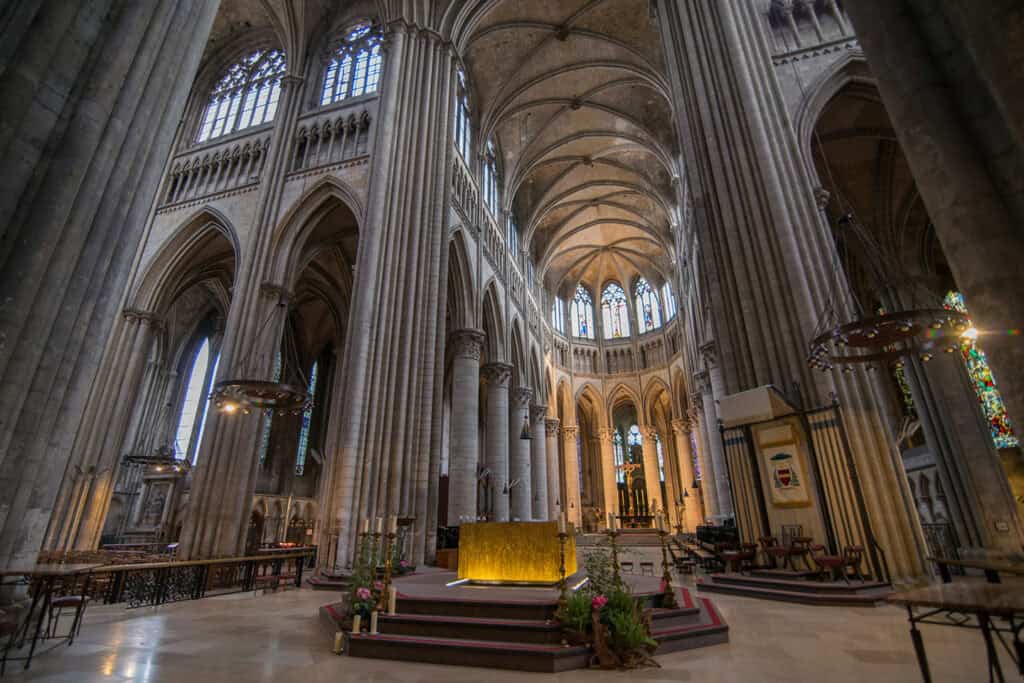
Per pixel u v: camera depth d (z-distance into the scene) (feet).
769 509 38.86
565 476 137.18
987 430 45.01
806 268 39.78
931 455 48.73
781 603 31.19
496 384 91.35
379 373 49.26
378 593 23.80
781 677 16.03
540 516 112.68
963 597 12.33
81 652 19.89
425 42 66.08
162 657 19.21
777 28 50.49
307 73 75.41
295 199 65.10
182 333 101.50
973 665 16.87
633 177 117.08
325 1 78.74
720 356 43.16
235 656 19.53
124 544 70.85
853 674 16.15
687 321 111.14
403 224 56.59
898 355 33.32
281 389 45.57
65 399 20.15
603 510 142.31
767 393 35.94
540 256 133.69
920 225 55.83
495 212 99.71
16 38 18.63
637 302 152.87
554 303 148.15
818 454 36.29
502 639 20.08
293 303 100.27
